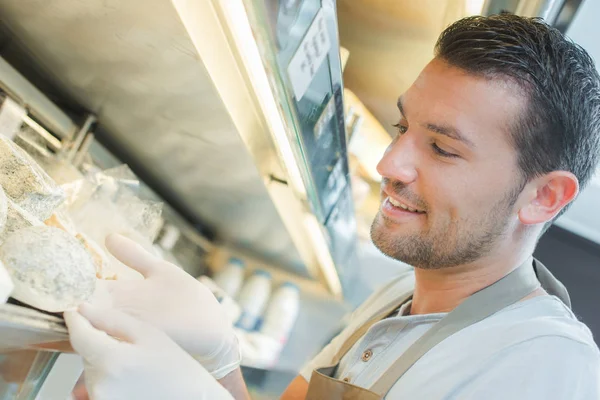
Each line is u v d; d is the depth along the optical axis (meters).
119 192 1.68
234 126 1.43
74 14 1.16
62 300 0.73
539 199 1.06
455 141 1.02
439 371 1.01
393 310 1.39
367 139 2.04
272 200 1.93
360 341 1.23
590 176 1.13
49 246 0.71
